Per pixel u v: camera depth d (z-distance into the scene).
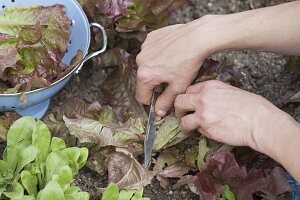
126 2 1.38
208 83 1.22
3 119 1.27
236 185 1.26
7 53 1.25
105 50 1.43
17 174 1.19
